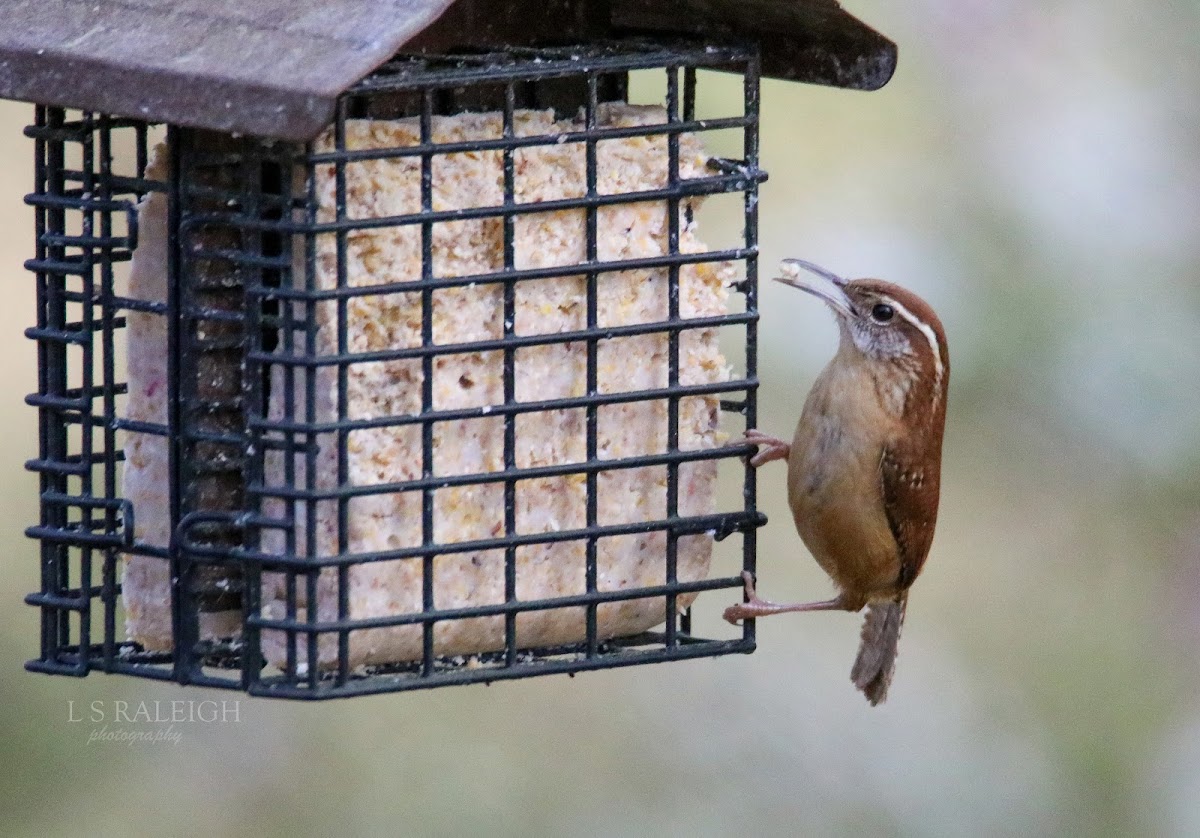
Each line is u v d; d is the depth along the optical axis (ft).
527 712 48.52
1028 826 45.37
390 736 47.37
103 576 30.48
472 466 29.89
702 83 46.06
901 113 45.98
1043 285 43.39
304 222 27.89
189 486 29.27
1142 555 45.85
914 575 36.22
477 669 30.04
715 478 32.32
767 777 47.88
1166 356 42.83
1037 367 43.14
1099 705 45.88
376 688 28.78
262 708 46.80
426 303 28.94
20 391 49.78
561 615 31.17
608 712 48.83
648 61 30.37
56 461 30.81
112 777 45.27
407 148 28.40
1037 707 46.50
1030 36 45.42
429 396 29.17
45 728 45.06
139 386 30.50
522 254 29.96
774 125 46.44
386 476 29.07
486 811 46.52
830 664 49.67
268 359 28.27
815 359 45.52
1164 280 43.42
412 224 28.68
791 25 31.58
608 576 31.48
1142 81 44.86
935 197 44.83
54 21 27.96
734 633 49.52
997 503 45.73
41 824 44.14
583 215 30.37
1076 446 43.98
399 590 29.48
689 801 47.55
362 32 26.50
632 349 31.22
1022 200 44.14
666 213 31.14
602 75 31.83
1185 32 44.96
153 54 26.76
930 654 47.32
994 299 43.45
